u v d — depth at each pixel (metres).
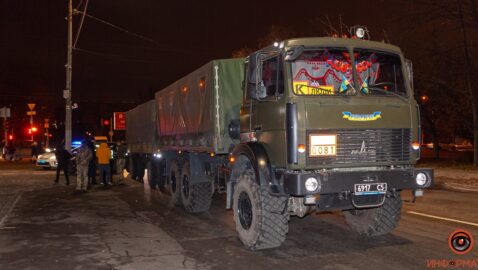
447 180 17.98
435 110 30.53
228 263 6.88
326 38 7.43
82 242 8.32
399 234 8.53
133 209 12.29
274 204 7.29
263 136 7.58
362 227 8.37
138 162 20.48
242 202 7.84
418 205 11.92
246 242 7.62
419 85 26.03
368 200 7.19
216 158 10.76
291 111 6.83
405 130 7.43
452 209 11.28
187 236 8.79
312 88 7.10
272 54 7.44
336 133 6.98
